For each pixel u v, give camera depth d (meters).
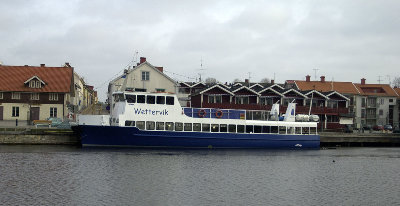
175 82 75.31
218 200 27.78
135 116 47.31
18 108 68.62
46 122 55.09
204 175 35.28
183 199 27.67
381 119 104.06
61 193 27.78
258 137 52.53
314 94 79.81
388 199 29.98
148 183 31.55
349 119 80.62
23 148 45.50
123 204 25.97
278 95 77.06
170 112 48.59
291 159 46.28
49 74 72.88
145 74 74.00
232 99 75.31
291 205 27.42
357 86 107.75
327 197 29.92
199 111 50.03
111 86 80.12
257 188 31.56
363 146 65.56
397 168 42.94
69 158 40.00
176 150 47.97
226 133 50.88
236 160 43.53
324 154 51.84
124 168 36.50
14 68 72.19
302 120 56.91
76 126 47.34
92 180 31.69
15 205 24.84
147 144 47.69
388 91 107.19
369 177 37.69
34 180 30.92
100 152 44.06
